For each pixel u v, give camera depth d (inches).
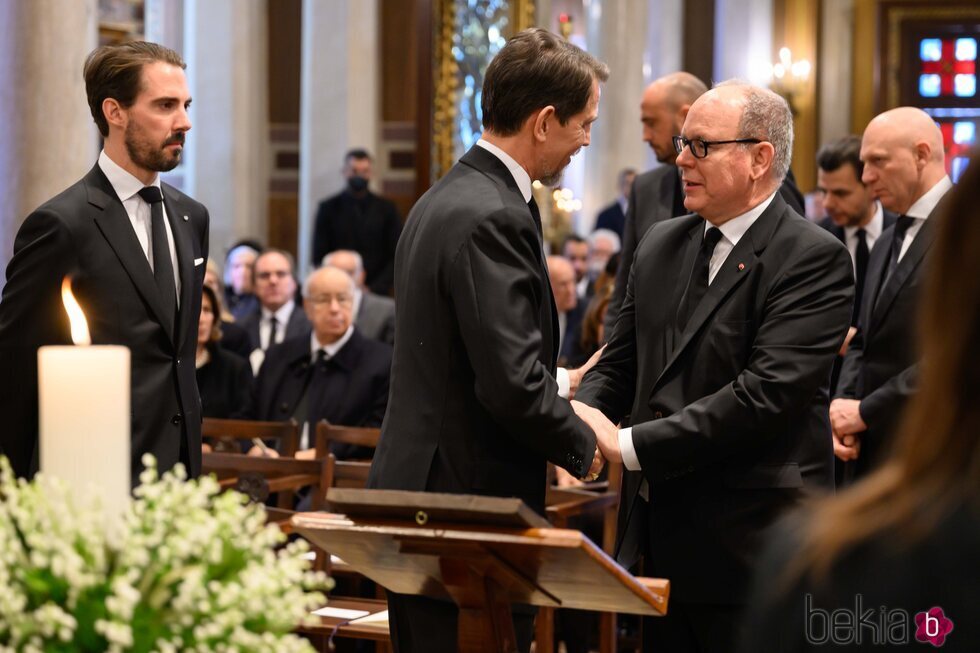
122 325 163.5
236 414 288.7
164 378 166.4
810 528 58.8
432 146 533.6
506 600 116.8
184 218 175.6
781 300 149.7
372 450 280.7
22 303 160.1
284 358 296.0
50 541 81.0
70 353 88.9
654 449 145.9
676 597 151.7
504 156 141.9
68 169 245.6
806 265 150.3
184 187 618.5
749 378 146.7
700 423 145.6
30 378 160.7
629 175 541.6
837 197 241.4
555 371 146.3
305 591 187.6
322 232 515.8
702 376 152.2
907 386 187.2
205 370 286.8
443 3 574.2
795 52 636.1
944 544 55.7
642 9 599.8
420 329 137.3
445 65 576.1
